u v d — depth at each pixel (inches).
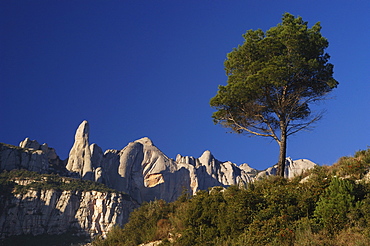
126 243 1154.0
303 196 869.2
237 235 868.6
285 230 779.4
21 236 5196.9
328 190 844.0
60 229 5625.0
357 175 911.7
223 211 976.9
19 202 5536.4
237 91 1258.6
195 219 1025.5
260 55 1326.3
